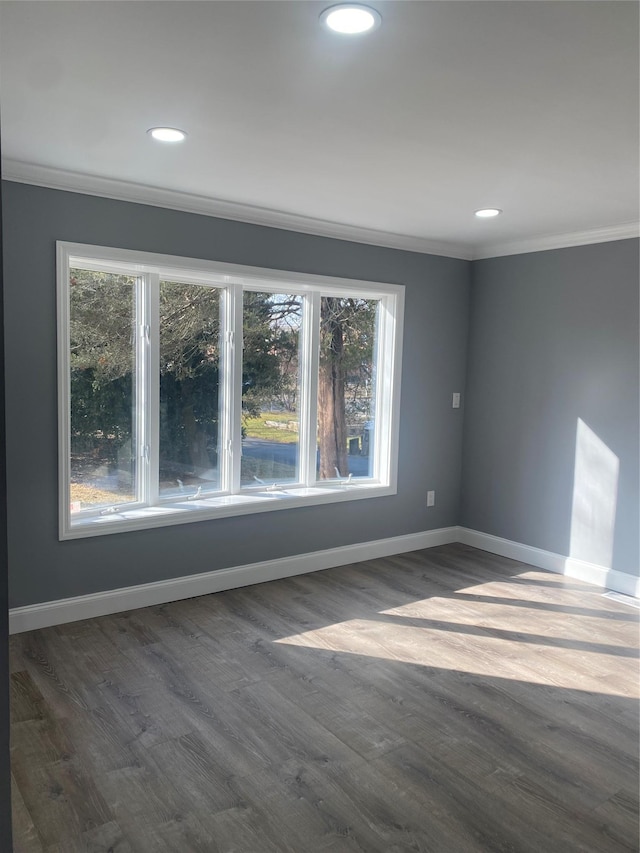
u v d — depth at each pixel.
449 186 3.33
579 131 2.54
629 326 4.13
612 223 4.09
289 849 1.97
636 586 4.16
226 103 2.32
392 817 2.12
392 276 4.69
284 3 1.66
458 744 2.53
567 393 4.51
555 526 4.63
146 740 2.51
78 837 2.00
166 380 3.92
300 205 3.78
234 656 3.21
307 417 4.56
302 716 2.70
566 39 1.83
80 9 1.70
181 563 3.92
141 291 3.78
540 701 2.87
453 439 5.24
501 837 2.04
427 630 3.58
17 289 3.21
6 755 1.01
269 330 4.35
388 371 4.82
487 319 5.04
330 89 2.19
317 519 4.52
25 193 3.18
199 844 1.98
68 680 2.94
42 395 3.33
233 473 4.23
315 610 3.82
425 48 1.90
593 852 1.98
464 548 5.21
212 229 3.81
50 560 3.45
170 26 1.79
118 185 3.38
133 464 3.85
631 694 2.94
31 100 2.31
